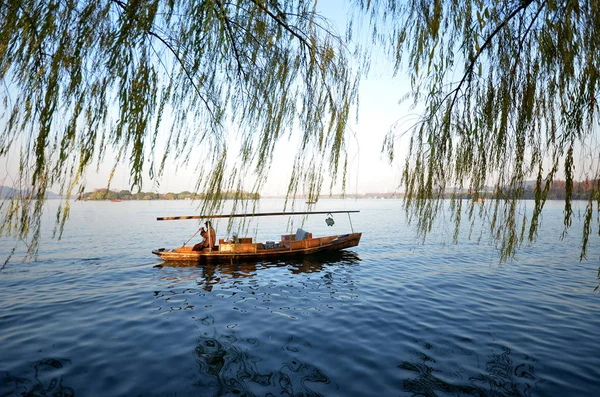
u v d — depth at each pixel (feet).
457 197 7.69
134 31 5.32
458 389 17.30
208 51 6.61
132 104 5.51
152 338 24.09
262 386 17.63
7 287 40.60
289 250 58.75
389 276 46.80
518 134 6.84
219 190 7.26
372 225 157.79
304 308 31.53
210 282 43.06
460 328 25.91
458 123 7.55
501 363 20.02
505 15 6.51
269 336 24.43
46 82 4.98
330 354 21.36
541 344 22.82
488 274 48.14
